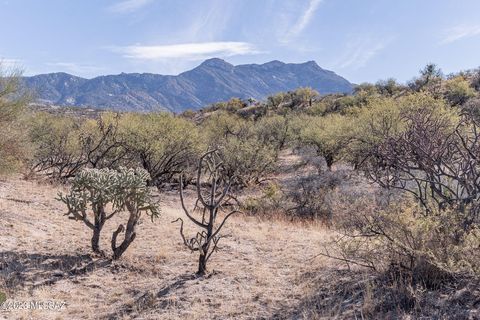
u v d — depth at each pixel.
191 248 6.10
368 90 72.81
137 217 7.09
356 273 5.32
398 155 5.62
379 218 4.95
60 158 20.05
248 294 5.29
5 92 10.12
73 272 6.22
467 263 4.05
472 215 4.64
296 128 38.84
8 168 10.78
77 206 6.84
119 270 6.48
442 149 5.22
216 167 6.74
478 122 5.76
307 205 15.25
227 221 11.26
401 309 4.08
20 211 9.31
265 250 7.57
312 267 6.07
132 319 4.78
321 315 4.36
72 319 4.83
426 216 4.91
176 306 5.08
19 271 5.98
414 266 4.60
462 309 3.84
